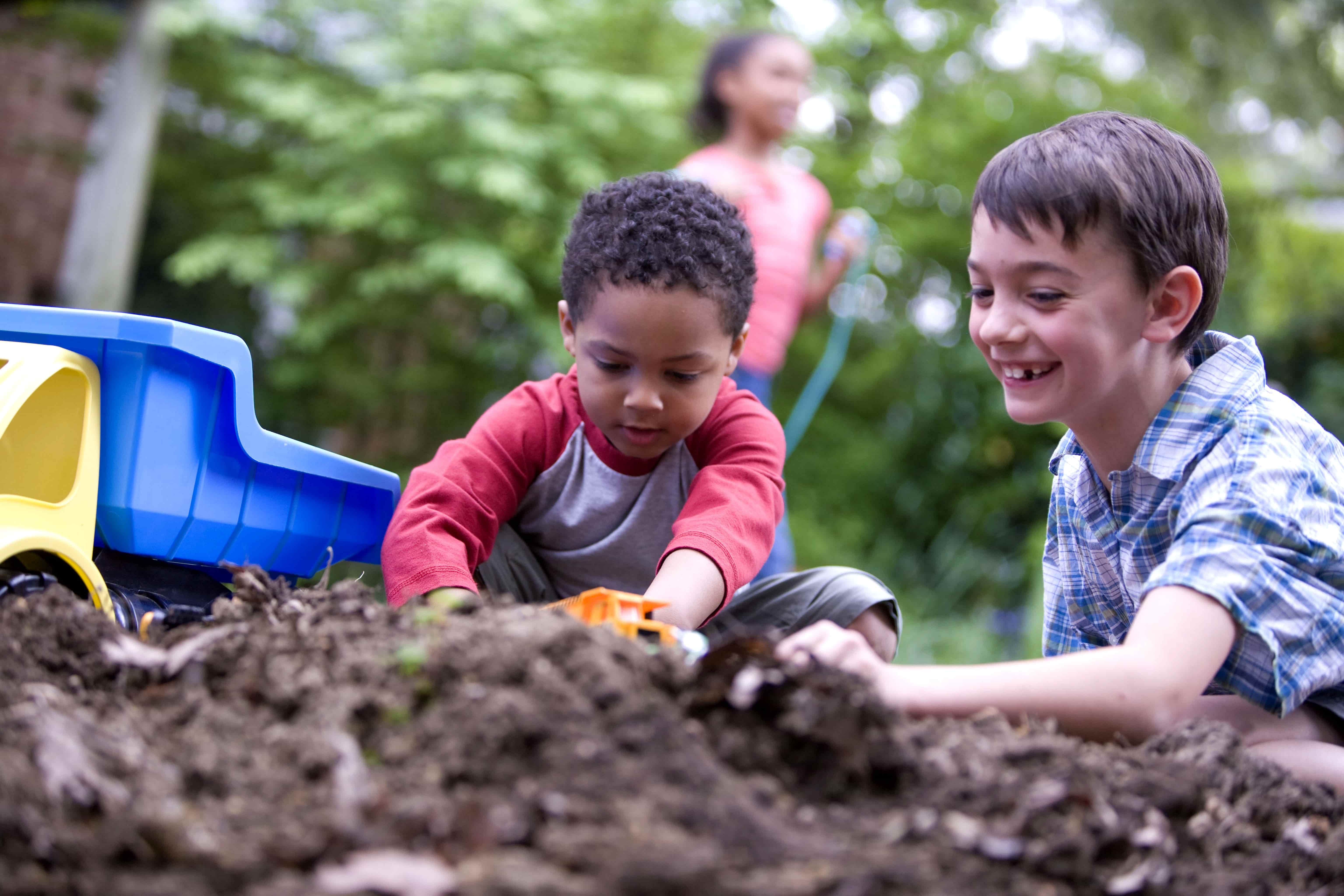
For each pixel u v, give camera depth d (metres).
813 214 3.25
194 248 5.33
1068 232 1.29
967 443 6.08
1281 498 1.26
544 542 1.75
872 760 0.89
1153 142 1.37
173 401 1.32
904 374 6.52
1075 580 1.58
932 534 6.09
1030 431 5.96
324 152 5.25
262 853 0.75
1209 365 1.41
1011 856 0.82
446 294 5.46
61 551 1.19
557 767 0.81
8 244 6.14
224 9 5.46
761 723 0.92
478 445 1.65
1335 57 6.88
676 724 0.87
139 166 5.45
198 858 0.74
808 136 6.37
